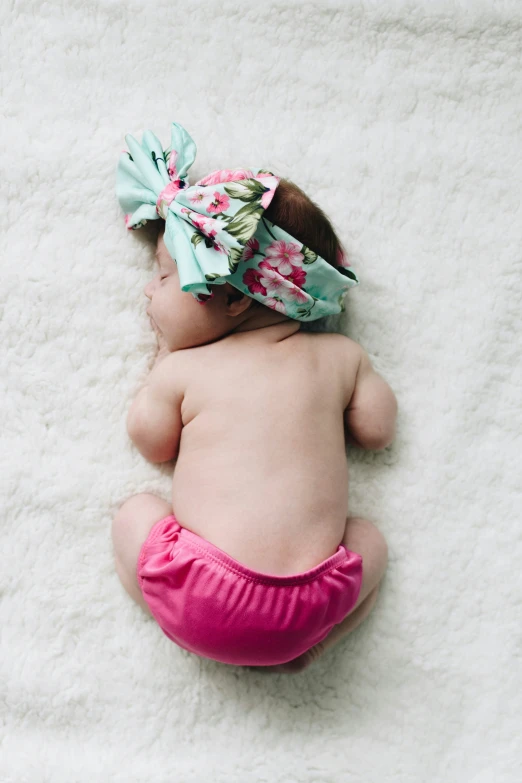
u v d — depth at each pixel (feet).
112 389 4.00
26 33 4.10
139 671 3.89
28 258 4.00
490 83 4.46
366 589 3.81
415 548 4.14
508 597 4.16
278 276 3.51
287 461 3.49
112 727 3.84
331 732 3.94
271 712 3.93
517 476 4.25
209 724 3.89
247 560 3.39
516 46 4.45
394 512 4.14
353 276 3.85
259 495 3.44
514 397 4.29
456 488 4.20
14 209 4.01
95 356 4.01
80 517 3.94
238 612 3.34
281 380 3.58
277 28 4.31
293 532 3.45
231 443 3.49
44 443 3.95
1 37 4.09
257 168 4.05
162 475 4.00
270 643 3.40
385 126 4.35
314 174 4.25
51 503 3.92
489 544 4.18
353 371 3.84
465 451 4.23
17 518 3.91
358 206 4.27
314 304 3.67
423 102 4.40
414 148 4.35
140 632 3.92
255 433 3.49
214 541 3.43
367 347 4.20
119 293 4.04
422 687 4.04
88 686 3.85
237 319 3.68
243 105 4.25
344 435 4.11
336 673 4.00
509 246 4.37
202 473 3.53
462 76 4.44
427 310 4.27
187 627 3.43
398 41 4.40
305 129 4.28
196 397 3.60
